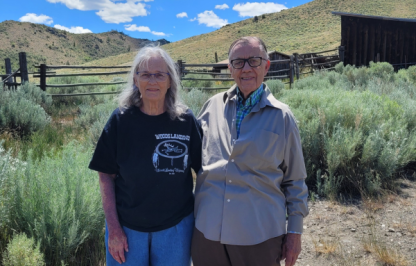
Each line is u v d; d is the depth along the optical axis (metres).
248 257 1.89
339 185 4.21
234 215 1.85
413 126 5.39
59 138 6.13
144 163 1.84
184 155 1.93
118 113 1.91
